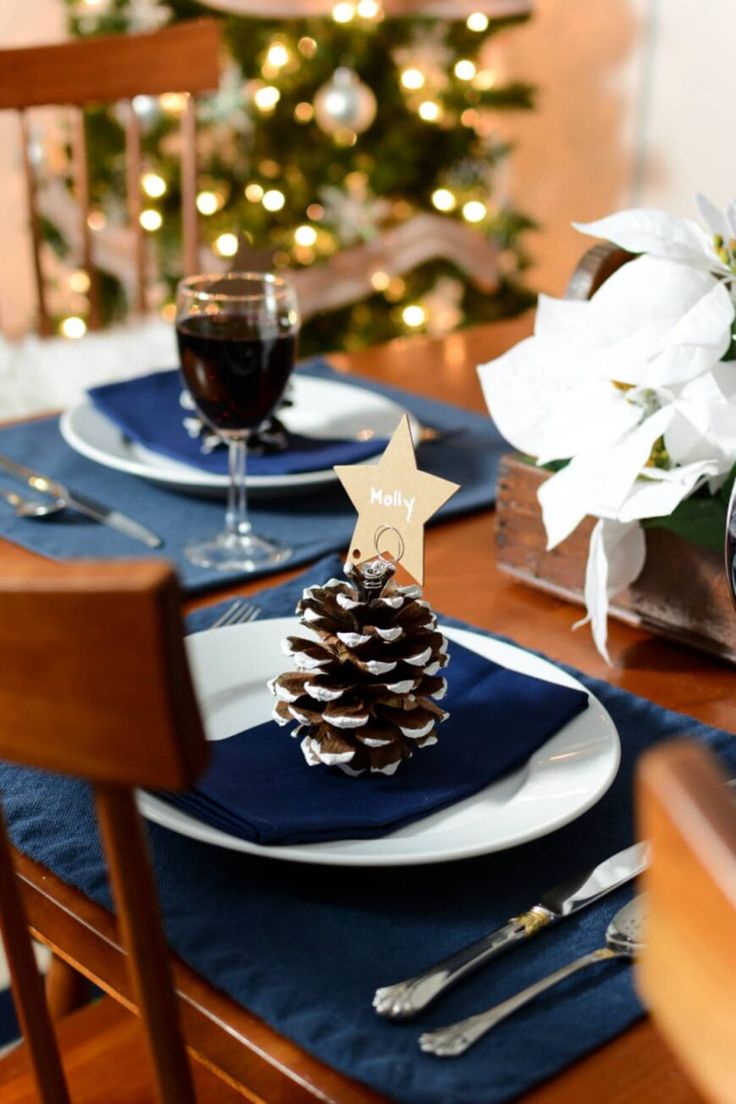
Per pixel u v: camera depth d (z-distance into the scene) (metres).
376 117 3.48
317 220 3.53
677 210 4.00
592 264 1.31
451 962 0.98
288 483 1.38
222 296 1.32
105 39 1.89
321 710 1.07
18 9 3.66
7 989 1.54
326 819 1.03
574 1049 0.94
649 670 1.21
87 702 0.74
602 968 0.98
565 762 1.08
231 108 3.45
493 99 3.52
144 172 3.39
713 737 1.13
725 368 1.18
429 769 1.07
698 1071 0.57
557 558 1.28
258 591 1.29
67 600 0.72
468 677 1.14
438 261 3.73
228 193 3.46
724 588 1.21
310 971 0.98
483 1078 0.92
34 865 1.05
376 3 3.36
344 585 1.08
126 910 0.86
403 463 1.09
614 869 1.03
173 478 1.38
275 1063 0.95
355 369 1.70
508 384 1.25
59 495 1.40
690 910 0.55
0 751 0.79
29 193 1.92
